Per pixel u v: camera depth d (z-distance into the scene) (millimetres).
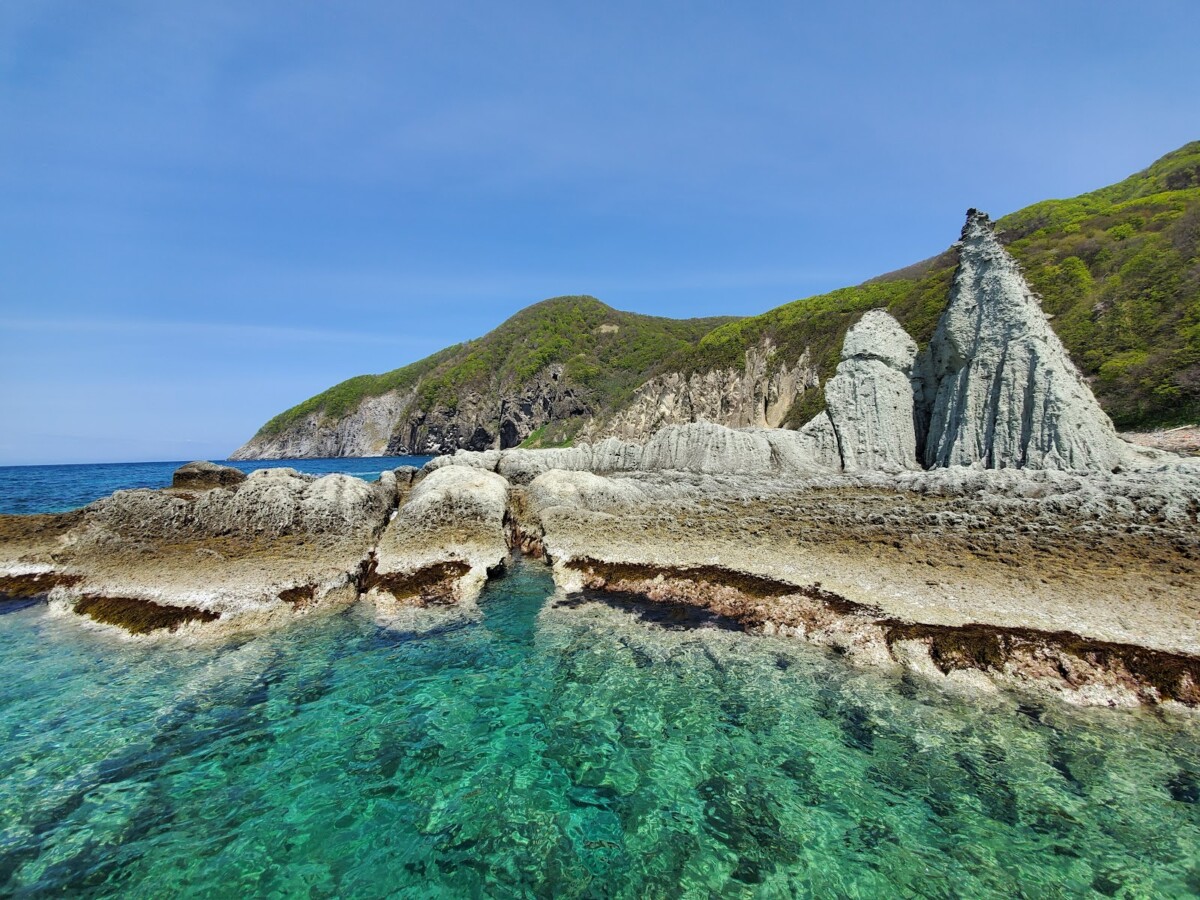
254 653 13641
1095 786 8375
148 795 8539
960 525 15891
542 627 15039
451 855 7500
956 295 24453
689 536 19109
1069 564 13656
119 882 6965
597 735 10148
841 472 25016
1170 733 9516
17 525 22609
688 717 10609
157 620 15047
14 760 9352
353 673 12609
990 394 22188
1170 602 11945
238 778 8984
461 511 21594
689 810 8273
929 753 9266
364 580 18406
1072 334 35312
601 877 7137
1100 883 6766
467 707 11133
